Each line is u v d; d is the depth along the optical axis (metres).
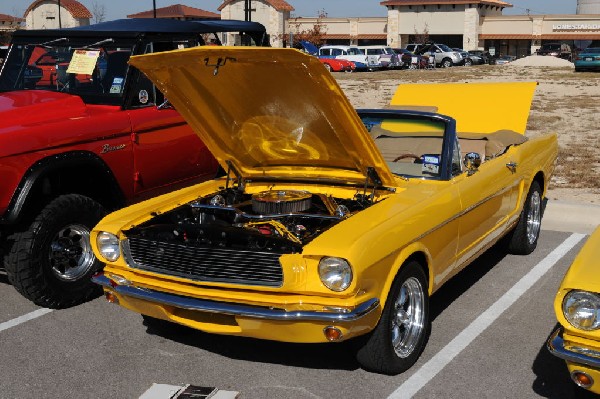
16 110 6.13
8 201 5.51
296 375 4.63
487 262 6.89
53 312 5.81
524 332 5.28
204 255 4.29
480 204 5.50
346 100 4.39
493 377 4.58
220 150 5.39
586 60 35.31
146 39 6.74
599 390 3.75
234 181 5.66
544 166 7.10
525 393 4.38
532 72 36.09
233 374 4.66
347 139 4.79
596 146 12.60
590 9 70.50
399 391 4.40
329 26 69.44
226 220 5.09
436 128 5.56
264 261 4.14
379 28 68.50
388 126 5.75
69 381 4.59
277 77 4.40
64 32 7.04
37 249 5.61
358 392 4.39
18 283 5.65
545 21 64.88
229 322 4.35
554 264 6.83
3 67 7.31
